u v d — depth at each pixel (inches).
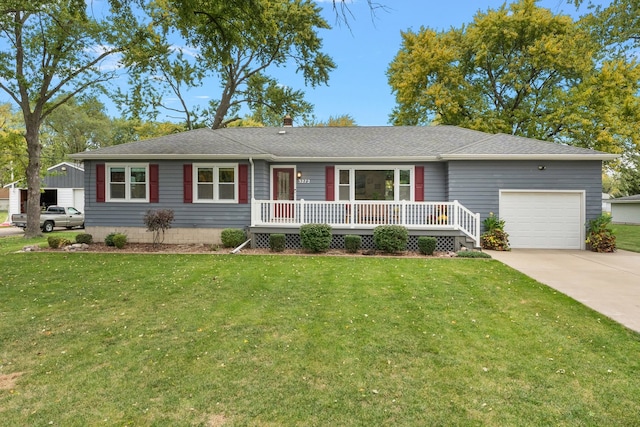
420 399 124.0
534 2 844.0
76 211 872.9
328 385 133.2
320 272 328.2
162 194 519.2
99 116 1836.9
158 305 229.9
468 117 924.6
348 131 642.8
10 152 848.9
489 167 503.2
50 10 579.2
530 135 891.4
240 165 508.1
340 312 215.9
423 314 212.4
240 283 286.2
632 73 747.4
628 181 1316.4
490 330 187.2
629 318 205.2
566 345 168.6
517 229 503.8
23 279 301.3
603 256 429.7
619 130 761.6
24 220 782.5
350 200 534.6
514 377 139.0
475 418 113.7
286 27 906.7
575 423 111.4
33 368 146.9
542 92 884.0
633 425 110.7
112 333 183.6
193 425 110.3
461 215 479.2
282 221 500.4
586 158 482.3
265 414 115.7
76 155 510.9
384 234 441.7
